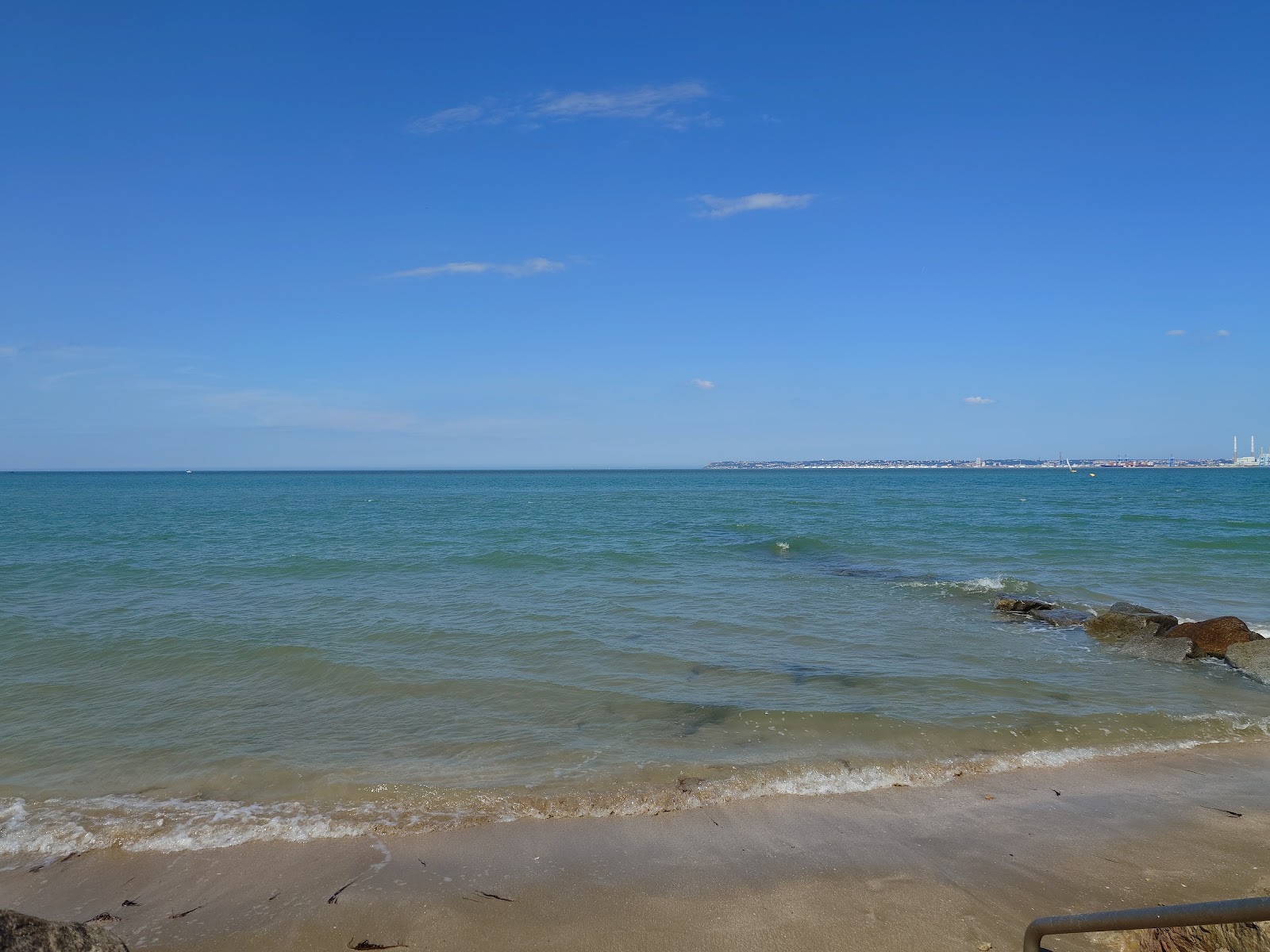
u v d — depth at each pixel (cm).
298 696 1009
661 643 1290
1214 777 742
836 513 4809
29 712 943
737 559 2455
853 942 475
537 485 12950
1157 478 14625
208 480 16912
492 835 621
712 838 614
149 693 1024
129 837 620
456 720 912
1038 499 6538
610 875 557
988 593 1795
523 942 479
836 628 1416
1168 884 538
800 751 801
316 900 529
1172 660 1213
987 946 467
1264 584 1956
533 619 1478
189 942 484
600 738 845
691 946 473
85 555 2522
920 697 992
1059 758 787
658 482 14850
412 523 4125
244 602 1658
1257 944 421
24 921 386
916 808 670
